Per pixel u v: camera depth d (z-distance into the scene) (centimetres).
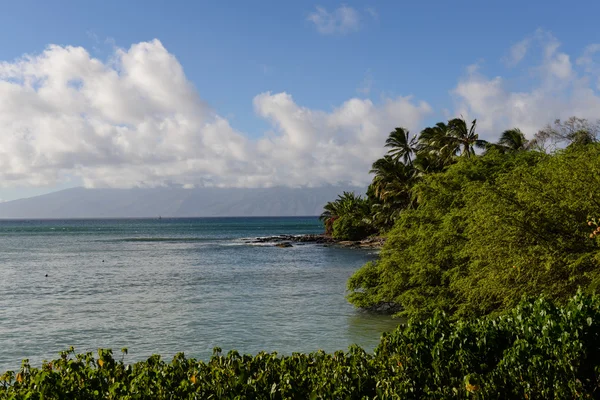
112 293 3338
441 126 6269
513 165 2273
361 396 668
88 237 13462
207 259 6253
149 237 13375
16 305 2866
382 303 2662
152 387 676
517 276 1500
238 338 2012
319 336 2022
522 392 679
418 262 2214
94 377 703
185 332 2130
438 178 2431
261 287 3569
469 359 732
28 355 1811
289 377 675
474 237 1716
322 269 4912
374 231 9812
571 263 1399
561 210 1456
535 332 779
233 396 657
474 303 1836
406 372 727
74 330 2192
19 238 12794
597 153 1545
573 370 685
